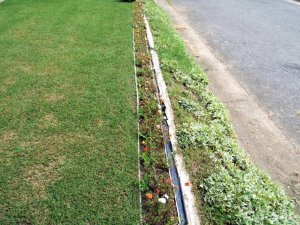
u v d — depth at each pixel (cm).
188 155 440
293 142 516
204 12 1259
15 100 517
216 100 596
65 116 482
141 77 614
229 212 358
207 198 374
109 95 543
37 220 327
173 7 1320
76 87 562
